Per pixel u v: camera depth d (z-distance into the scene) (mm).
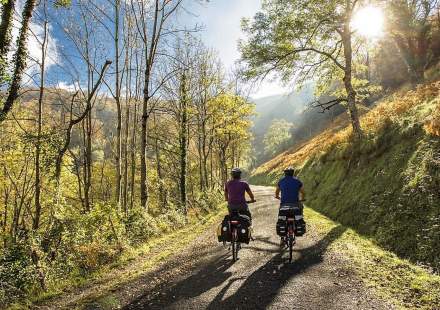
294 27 19703
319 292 7047
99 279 9406
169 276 8820
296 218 9531
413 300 6535
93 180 39219
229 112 32531
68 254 10383
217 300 6852
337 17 19375
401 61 44031
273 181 55188
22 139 15797
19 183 21406
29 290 8516
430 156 11375
